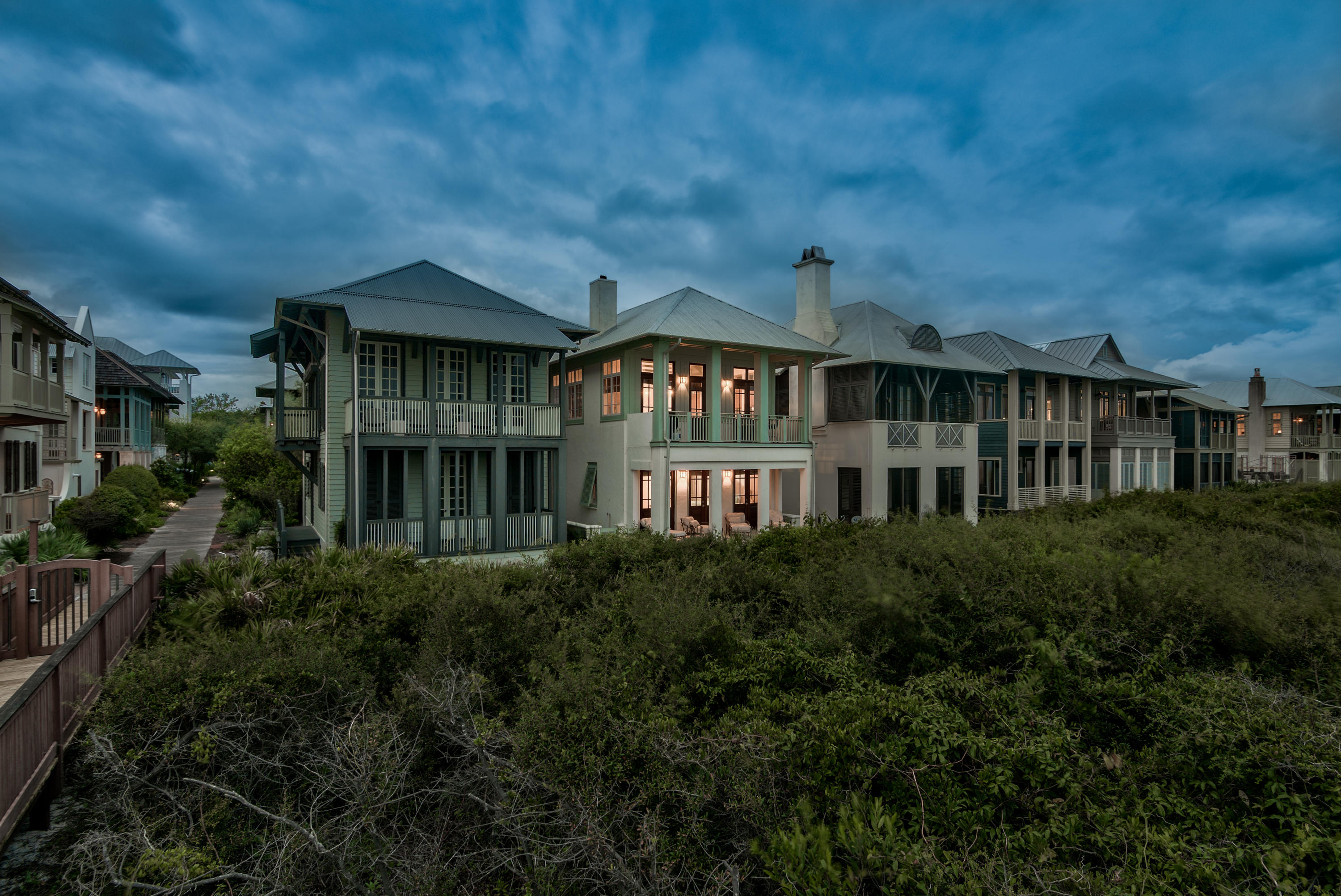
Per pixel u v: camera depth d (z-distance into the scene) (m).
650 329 15.95
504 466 14.60
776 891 3.19
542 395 16.19
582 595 7.77
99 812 4.28
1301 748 3.19
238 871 3.84
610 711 4.08
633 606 6.21
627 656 5.13
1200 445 34.94
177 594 8.97
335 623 6.66
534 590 7.20
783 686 4.64
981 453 23.73
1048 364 24.55
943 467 20.62
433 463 13.78
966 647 5.19
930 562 6.34
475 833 3.92
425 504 14.23
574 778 3.65
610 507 17.81
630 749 3.77
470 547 14.05
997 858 2.85
